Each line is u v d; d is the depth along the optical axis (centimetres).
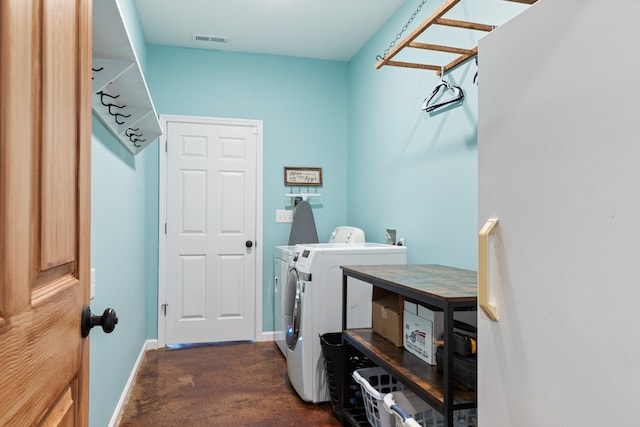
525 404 94
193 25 348
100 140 195
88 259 95
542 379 89
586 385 78
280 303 370
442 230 257
